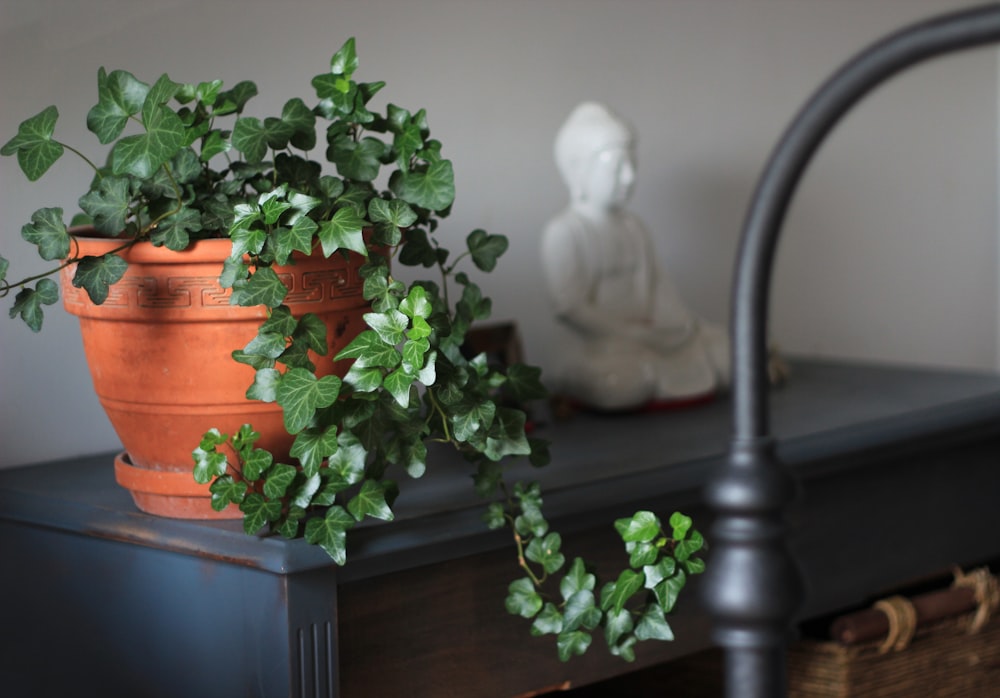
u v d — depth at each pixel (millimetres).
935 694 1677
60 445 1455
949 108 2623
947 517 1727
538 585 1215
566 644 1137
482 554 1211
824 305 2396
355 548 1105
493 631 1227
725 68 2137
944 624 1666
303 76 1612
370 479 1093
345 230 1027
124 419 1148
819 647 1571
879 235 2488
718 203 2141
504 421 1118
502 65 1833
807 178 2348
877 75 587
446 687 1194
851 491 1585
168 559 1167
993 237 2756
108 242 1079
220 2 1524
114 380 1128
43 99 1392
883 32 2416
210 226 1082
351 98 1107
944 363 2660
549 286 1707
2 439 1405
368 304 1146
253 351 1024
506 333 1665
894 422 1621
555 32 1895
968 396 1801
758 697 631
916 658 1645
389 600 1146
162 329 1088
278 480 1062
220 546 1102
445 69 1768
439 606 1183
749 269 638
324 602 1089
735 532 638
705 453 1458
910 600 1631
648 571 1122
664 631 1128
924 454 1685
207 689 1151
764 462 640
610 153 1684
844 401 1770
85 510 1218
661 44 2039
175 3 1486
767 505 632
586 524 1284
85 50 1420
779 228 635
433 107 1755
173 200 1102
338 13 1643
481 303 1210
